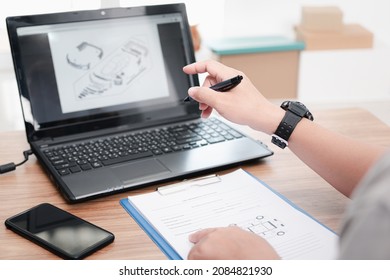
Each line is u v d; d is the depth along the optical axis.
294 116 0.75
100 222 0.66
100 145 0.84
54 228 0.63
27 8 1.33
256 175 0.80
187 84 0.97
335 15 1.95
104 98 0.89
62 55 0.86
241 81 0.81
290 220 0.65
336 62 1.97
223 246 0.53
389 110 2.04
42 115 0.84
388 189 0.30
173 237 0.61
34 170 0.81
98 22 0.89
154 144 0.85
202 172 0.79
